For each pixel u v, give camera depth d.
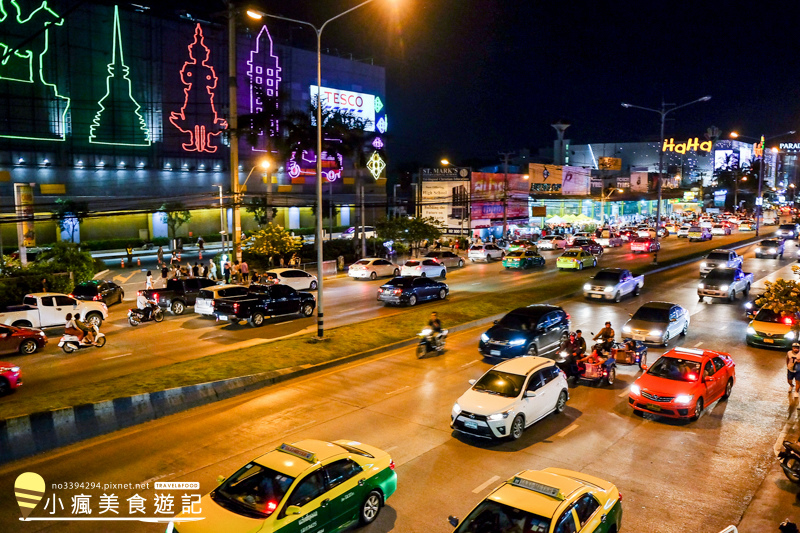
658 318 22.95
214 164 70.38
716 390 15.92
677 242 69.38
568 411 15.84
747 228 85.94
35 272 30.80
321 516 9.16
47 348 22.84
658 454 12.99
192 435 14.26
